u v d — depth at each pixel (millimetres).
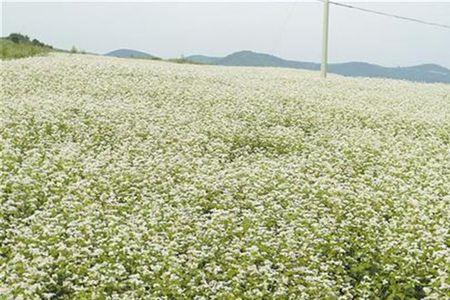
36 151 17953
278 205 14844
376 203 15820
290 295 10648
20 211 13898
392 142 23094
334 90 36000
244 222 13867
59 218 13297
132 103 26922
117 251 11742
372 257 12500
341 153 20781
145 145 19906
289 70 55438
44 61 38438
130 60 51938
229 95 29562
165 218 13844
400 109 30453
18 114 22047
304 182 17141
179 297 10414
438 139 24609
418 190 16688
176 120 23906
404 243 12703
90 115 23016
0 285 10055
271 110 27266
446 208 15336
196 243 12484
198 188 16141
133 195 15438
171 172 17516
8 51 48531
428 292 10812
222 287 10594
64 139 20281
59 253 11609
